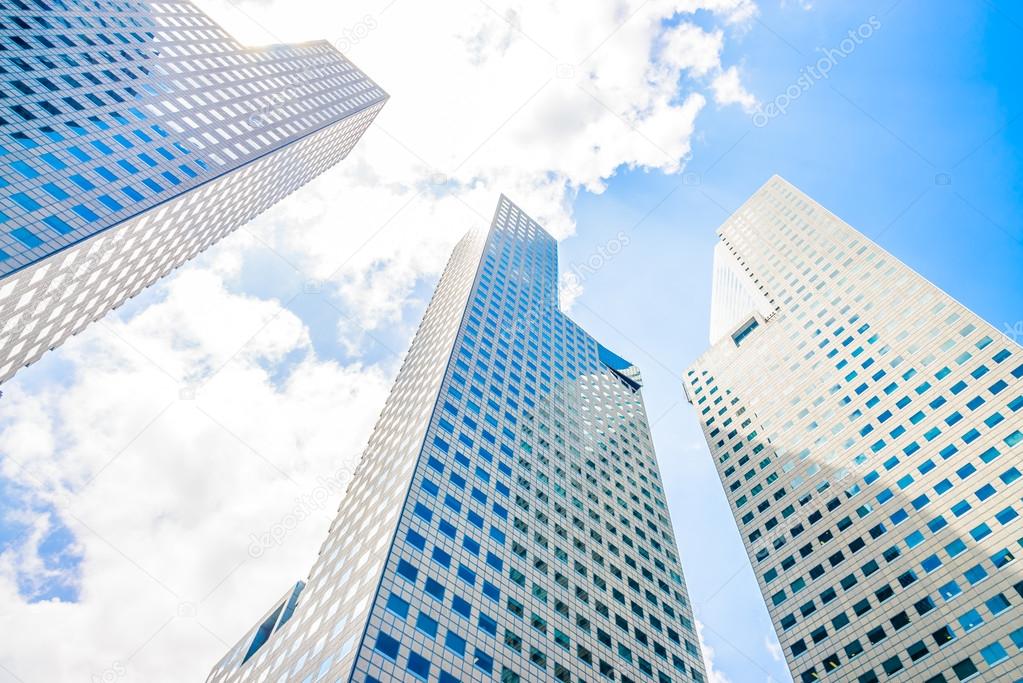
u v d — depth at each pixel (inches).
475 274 3799.2
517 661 1526.8
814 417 3090.6
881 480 2529.5
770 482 3051.2
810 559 2571.4
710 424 3791.8
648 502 2989.7
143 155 2657.5
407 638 1364.4
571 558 2102.6
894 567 2229.3
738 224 5216.5
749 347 3959.2
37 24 2664.9
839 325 3400.6
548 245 5516.7
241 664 2416.3
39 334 2285.9
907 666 1953.7
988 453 2245.3
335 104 4926.2
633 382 4404.5
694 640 2210.9
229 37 4436.5
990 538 2022.6
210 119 3299.7
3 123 2124.8
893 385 2812.5
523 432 2645.2
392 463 2229.3
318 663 1409.9
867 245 3666.3
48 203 2069.4
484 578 1706.4
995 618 1836.9
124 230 2381.9
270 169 3754.9
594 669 1704.0
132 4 3597.4
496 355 3095.5
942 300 2923.2
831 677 2158.0
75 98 2536.9
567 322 4456.2
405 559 1567.4
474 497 2005.4
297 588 2704.2
